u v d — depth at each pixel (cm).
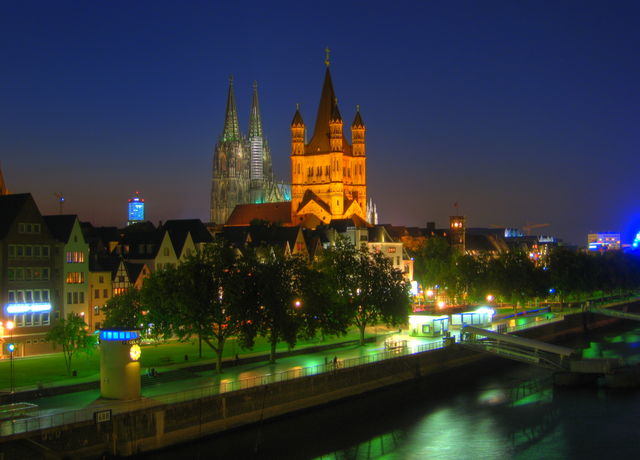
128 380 9194
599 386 13288
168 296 11350
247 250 12406
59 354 12850
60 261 14112
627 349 17600
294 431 10200
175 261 16975
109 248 19012
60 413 8375
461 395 12562
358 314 14662
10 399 9062
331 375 11269
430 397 12369
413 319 15800
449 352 14175
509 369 14950
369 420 10869
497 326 16988
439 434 10338
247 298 11719
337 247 15862
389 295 14725
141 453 8638
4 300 13112
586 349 17650
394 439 10069
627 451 9719
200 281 11406
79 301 14450
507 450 9738
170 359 11788
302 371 11244
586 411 11550
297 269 12988
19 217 13438
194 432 9225
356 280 14638
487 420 11038
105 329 9225
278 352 12875
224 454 9256
